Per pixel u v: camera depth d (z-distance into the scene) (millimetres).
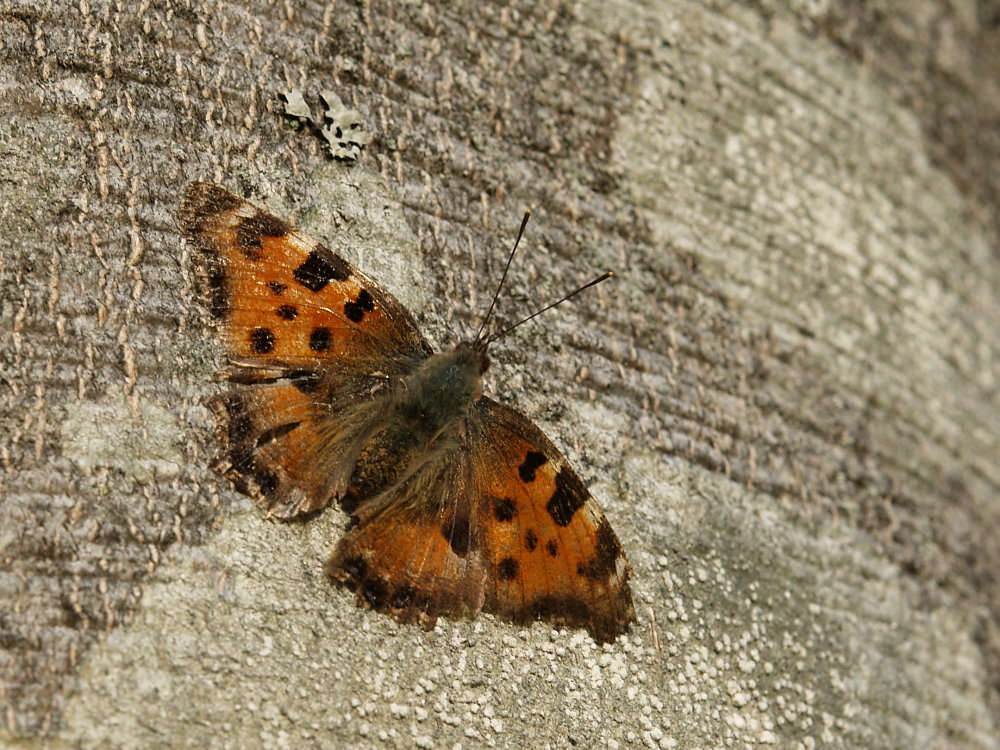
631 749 326
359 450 330
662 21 362
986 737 354
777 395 355
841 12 383
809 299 364
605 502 337
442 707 321
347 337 335
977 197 399
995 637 363
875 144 380
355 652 319
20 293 319
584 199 349
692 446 345
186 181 328
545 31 353
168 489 318
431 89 343
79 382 319
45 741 307
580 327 344
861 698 343
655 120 357
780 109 370
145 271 324
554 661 327
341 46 339
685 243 355
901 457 364
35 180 323
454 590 326
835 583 348
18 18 326
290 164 333
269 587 319
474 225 342
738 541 342
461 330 339
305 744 314
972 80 405
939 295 382
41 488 314
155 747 310
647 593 333
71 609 312
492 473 332
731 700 333
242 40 334
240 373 326
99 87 327
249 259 328
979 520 372
